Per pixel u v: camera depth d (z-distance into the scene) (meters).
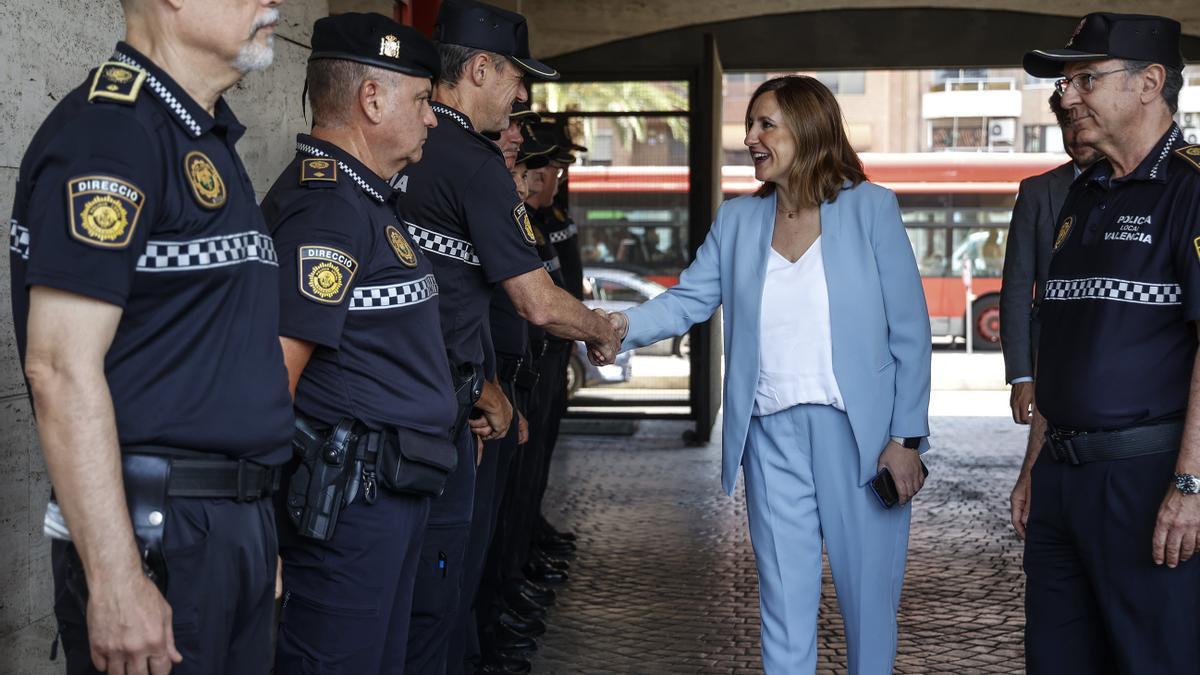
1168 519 2.46
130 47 1.85
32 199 1.72
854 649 3.08
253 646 2.03
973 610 4.82
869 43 8.95
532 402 4.70
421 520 2.56
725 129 29.91
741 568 5.48
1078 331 2.66
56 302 1.68
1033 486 2.84
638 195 9.28
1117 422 2.58
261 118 3.95
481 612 4.15
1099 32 2.61
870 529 3.03
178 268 1.82
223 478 1.90
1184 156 2.54
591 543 5.96
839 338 2.99
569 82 9.07
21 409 2.75
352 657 2.44
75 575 1.78
